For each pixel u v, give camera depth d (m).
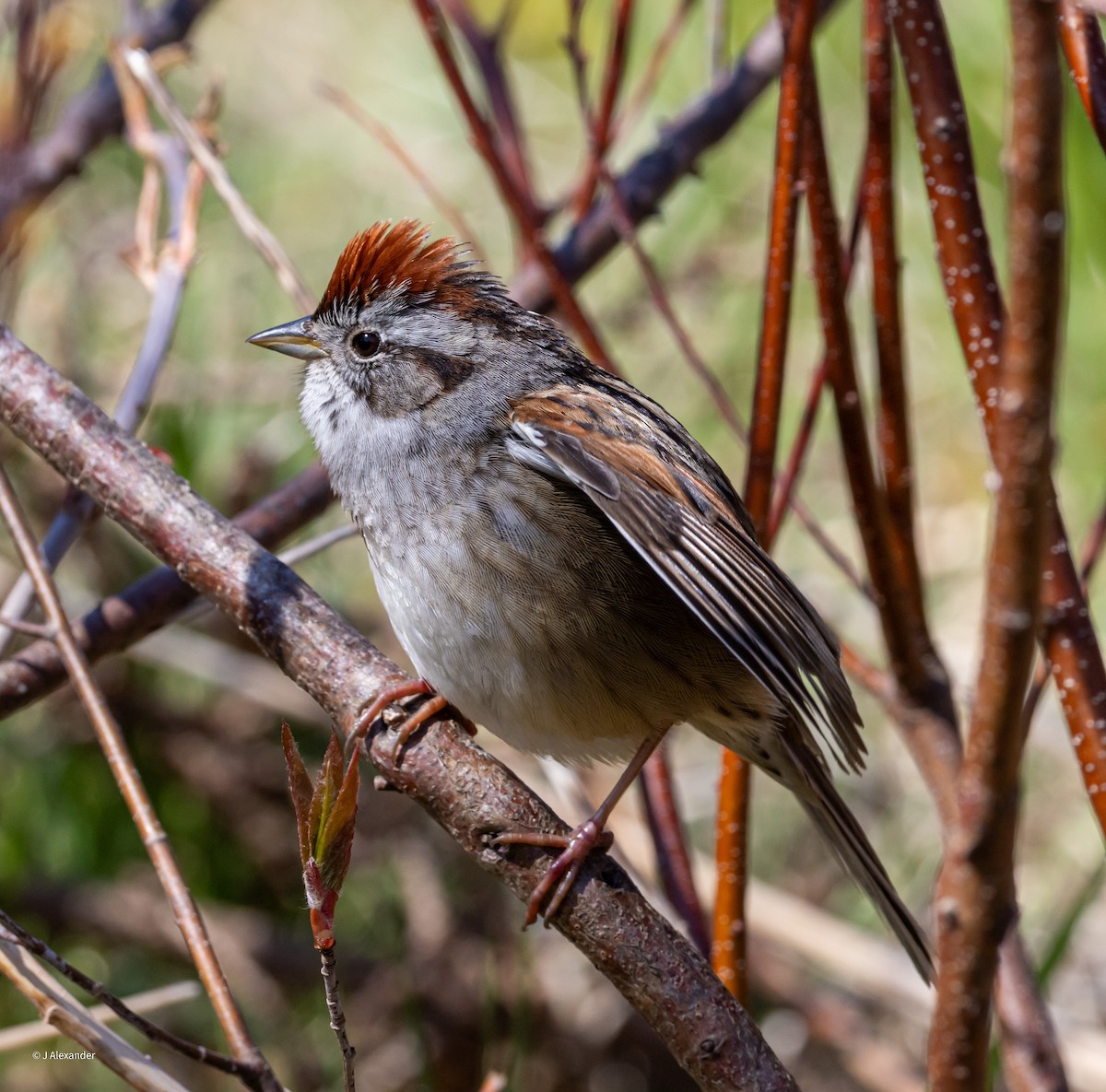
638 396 7.22
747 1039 5.25
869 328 11.53
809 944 9.16
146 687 10.33
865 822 10.62
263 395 10.51
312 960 10.12
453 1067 9.83
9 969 4.79
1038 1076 6.28
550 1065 10.02
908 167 11.49
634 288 11.78
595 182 8.73
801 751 6.87
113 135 9.59
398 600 6.61
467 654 6.46
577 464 6.36
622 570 6.41
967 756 3.85
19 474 10.39
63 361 10.62
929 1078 4.14
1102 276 10.73
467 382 6.76
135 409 7.16
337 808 4.29
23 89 9.05
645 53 13.19
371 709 5.81
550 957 10.55
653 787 6.88
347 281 7.07
